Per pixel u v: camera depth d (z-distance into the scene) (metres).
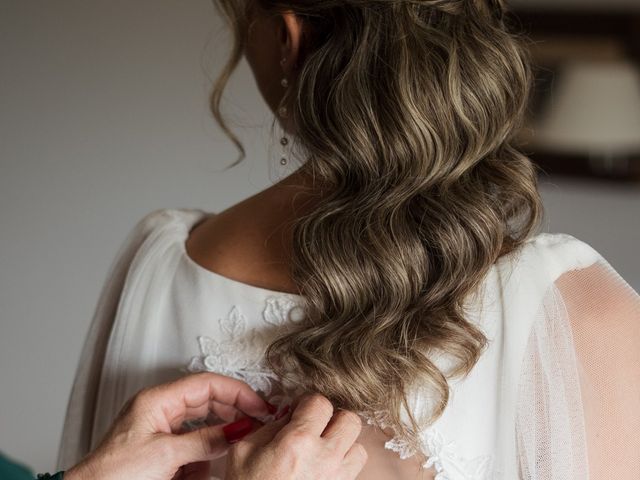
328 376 0.81
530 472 0.83
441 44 0.81
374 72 0.81
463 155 0.83
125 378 0.98
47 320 2.73
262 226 0.92
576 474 0.82
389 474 0.84
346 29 0.82
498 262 0.86
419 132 0.80
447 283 0.81
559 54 2.46
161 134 2.61
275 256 0.91
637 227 2.50
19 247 2.71
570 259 0.87
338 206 0.83
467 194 0.82
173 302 0.97
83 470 0.85
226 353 0.91
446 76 0.81
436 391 0.82
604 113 2.45
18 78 2.62
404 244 0.81
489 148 0.84
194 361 0.93
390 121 0.81
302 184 0.90
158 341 0.97
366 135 0.81
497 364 0.84
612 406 0.84
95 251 2.69
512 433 0.83
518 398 0.83
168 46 2.55
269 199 0.92
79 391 1.13
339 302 0.82
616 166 2.47
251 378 0.90
